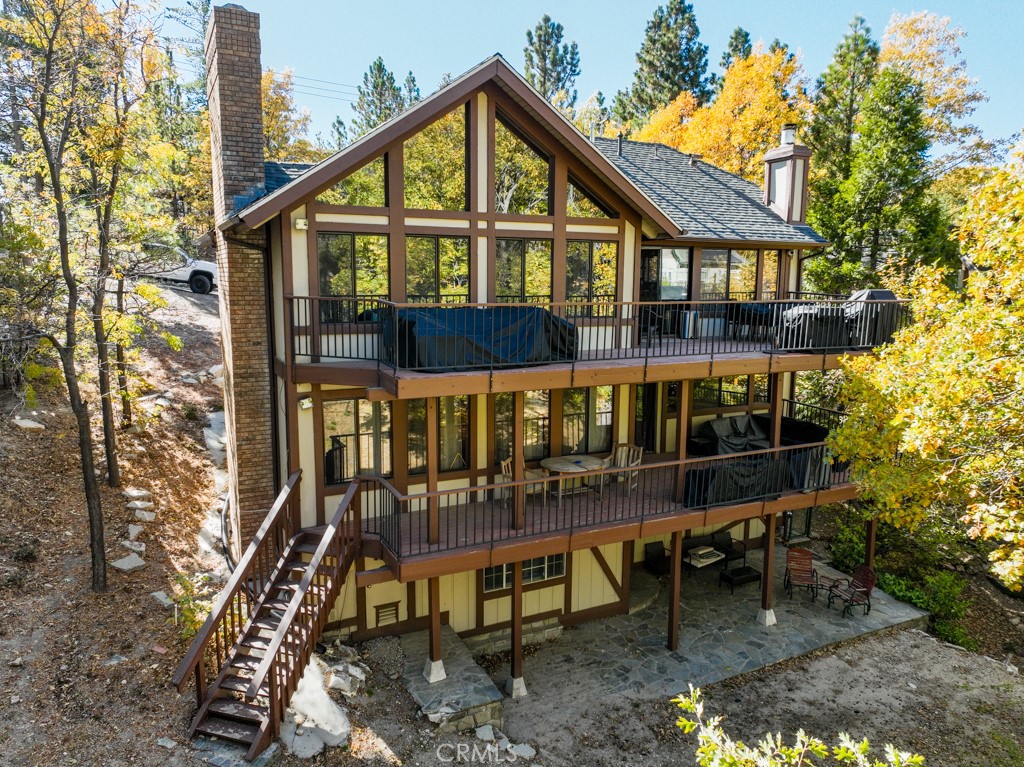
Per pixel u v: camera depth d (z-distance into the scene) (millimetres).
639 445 15062
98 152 10727
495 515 11570
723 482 12305
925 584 15406
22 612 8922
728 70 31484
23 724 7211
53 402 15484
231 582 8961
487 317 10852
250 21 11094
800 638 12938
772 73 30125
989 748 10070
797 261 17453
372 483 11242
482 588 12219
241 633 9117
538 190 12180
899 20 31500
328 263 10609
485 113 11258
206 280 26078
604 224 12703
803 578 14406
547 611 12938
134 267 12586
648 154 19094
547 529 10945
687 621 13531
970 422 9180
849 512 18375
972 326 9477
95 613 9344
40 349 10617
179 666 8070
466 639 12258
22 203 10539
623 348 13336
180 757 7371
